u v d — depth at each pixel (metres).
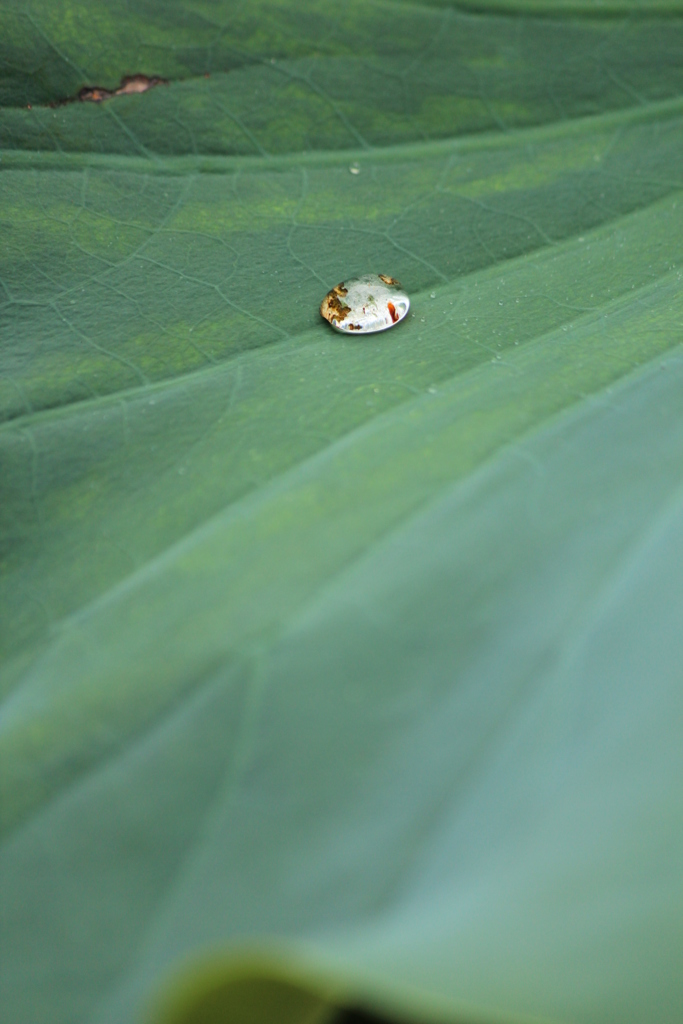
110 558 0.31
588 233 0.35
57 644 0.31
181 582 0.31
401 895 0.25
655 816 0.26
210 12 0.35
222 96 0.35
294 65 0.35
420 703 0.29
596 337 0.33
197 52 0.35
